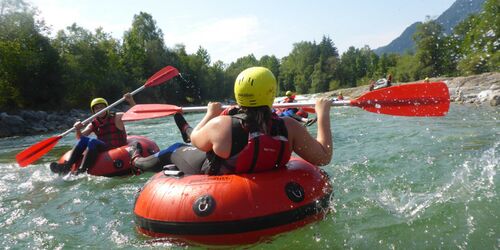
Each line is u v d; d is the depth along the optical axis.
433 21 47.06
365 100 3.92
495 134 7.48
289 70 100.94
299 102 4.20
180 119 4.86
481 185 3.98
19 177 6.43
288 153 3.29
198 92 62.97
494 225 3.04
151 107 5.32
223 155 3.17
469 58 27.33
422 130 8.50
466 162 5.06
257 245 2.99
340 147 7.16
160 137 11.08
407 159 5.62
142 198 3.41
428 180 4.44
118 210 4.32
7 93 28.48
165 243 3.15
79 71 37.31
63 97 33.09
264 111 3.15
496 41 25.58
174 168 3.63
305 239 3.05
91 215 4.21
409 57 54.53
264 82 3.07
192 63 62.84
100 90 40.06
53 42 38.41
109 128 6.70
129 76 47.72
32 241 3.54
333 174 5.07
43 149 6.59
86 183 5.72
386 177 4.74
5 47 29.16
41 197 5.10
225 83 72.31
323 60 90.94
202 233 3.00
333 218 3.42
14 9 31.33
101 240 3.45
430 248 2.80
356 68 94.00
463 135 7.53
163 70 7.20
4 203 4.88
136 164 4.43
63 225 3.94
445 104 3.92
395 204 3.70
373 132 8.73
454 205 3.50
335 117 13.35
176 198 3.14
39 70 30.97
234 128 3.14
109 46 48.72
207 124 3.24
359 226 3.24
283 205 3.04
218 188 3.08
